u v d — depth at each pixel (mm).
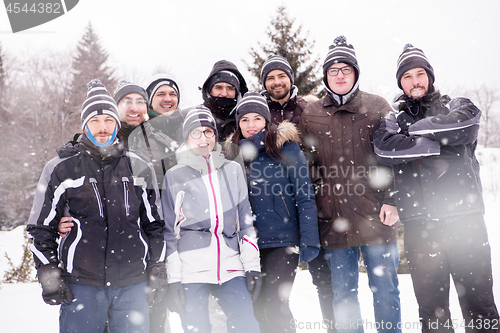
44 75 22844
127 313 2273
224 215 2598
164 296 2465
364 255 2943
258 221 2797
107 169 2357
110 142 2406
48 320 3762
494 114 21406
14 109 21484
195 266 2477
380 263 2842
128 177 2393
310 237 2697
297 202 2809
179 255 2527
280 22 10703
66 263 2203
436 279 2596
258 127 2930
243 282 2539
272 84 3418
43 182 2270
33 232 2197
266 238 2738
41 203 2236
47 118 21469
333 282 2928
